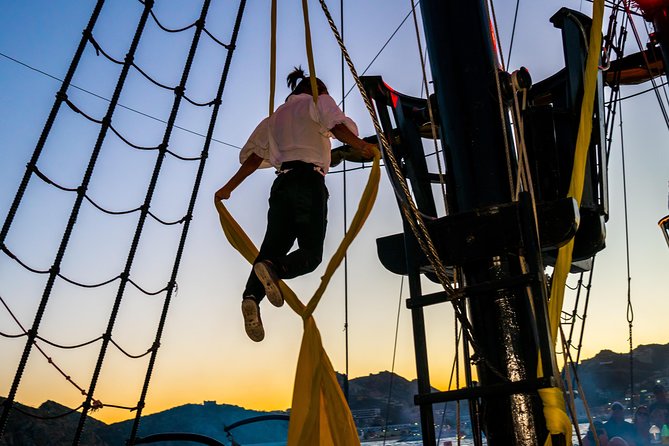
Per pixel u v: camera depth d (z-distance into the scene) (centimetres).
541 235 309
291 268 283
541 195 349
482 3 386
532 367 317
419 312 300
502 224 306
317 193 301
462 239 312
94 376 493
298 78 365
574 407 291
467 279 338
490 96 363
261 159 334
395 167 258
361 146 291
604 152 368
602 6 332
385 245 368
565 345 305
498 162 355
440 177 343
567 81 387
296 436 274
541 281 278
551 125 351
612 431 922
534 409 313
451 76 372
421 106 404
